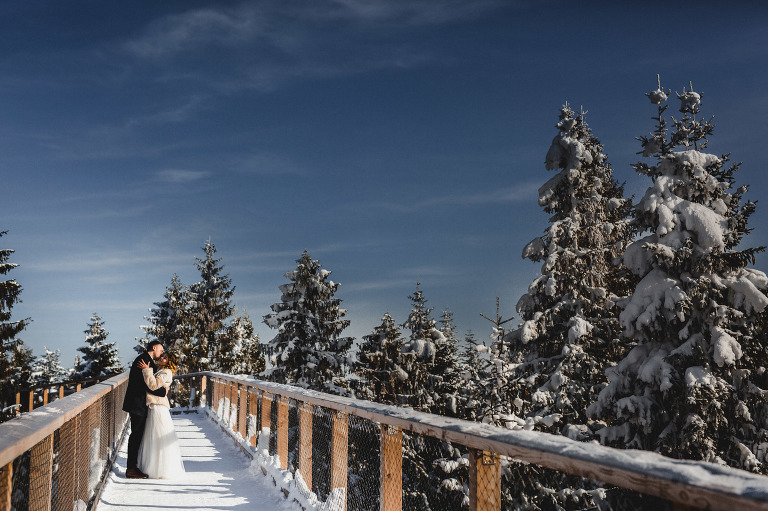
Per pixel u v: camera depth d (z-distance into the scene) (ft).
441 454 35.40
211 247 182.29
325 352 94.02
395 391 93.86
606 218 70.03
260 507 20.98
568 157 68.23
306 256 99.45
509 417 47.65
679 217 49.60
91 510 19.33
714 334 46.16
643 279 50.14
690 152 52.01
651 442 47.80
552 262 62.08
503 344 57.62
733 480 5.91
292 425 31.96
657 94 56.95
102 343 175.22
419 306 99.60
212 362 174.40
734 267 48.60
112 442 27.89
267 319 94.63
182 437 40.65
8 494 9.39
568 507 37.14
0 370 99.86
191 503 21.35
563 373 57.21
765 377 48.21
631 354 50.49
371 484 23.49
